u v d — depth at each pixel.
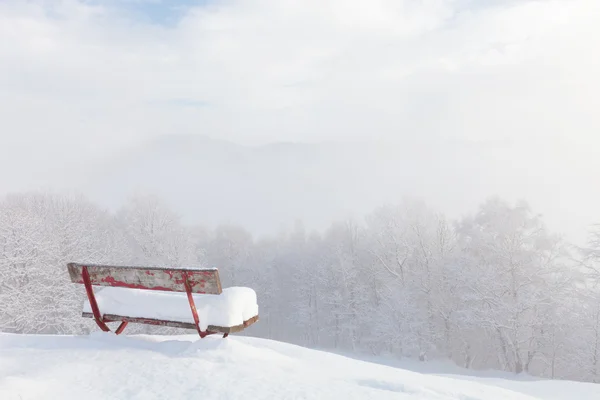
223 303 5.25
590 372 28.39
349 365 6.30
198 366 4.62
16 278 27.39
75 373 4.49
